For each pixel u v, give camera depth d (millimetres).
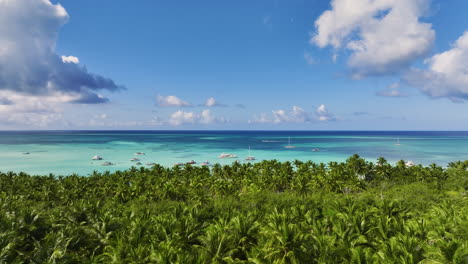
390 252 23297
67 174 129875
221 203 54125
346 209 40938
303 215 38375
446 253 21656
